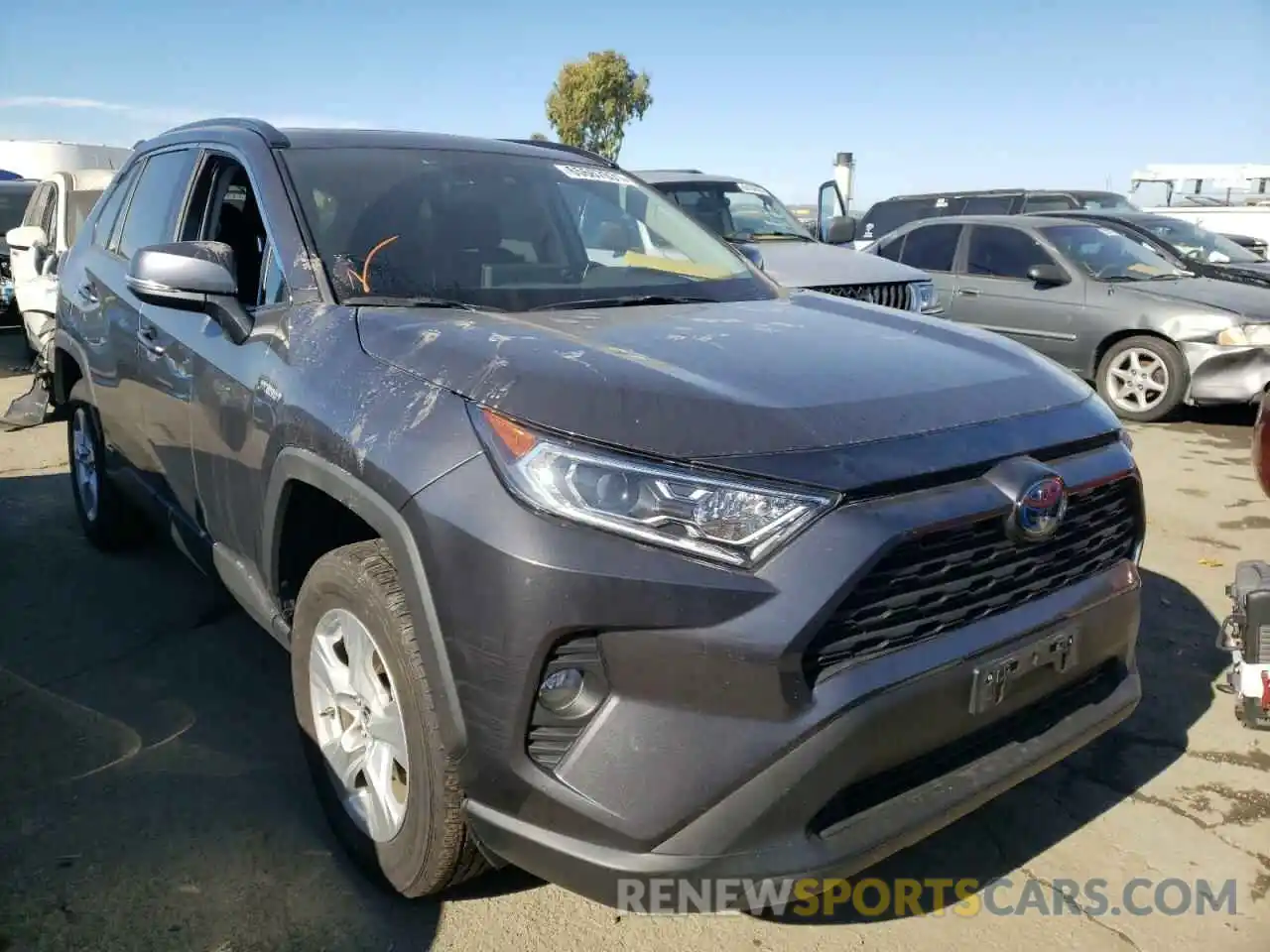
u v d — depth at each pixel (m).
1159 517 5.76
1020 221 9.52
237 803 2.97
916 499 2.12
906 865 2.80
